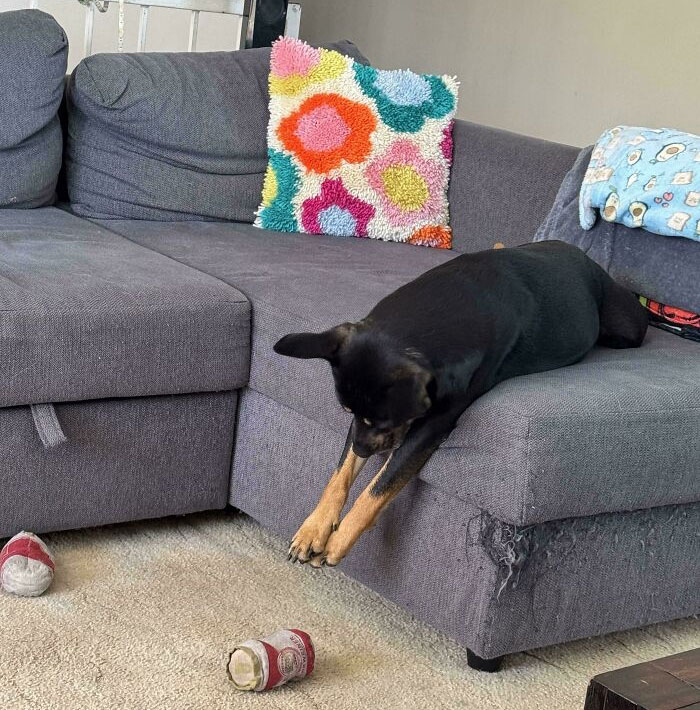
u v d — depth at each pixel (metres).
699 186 2.47
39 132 2.80
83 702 1.65
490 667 1.90
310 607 2.05
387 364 1.69
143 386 2.14
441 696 1.81
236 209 3.07
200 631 1.90
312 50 3.10
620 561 1.96
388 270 2.68
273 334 2.20
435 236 3.17
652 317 2.56
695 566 2.07
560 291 2.09
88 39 3.56
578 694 1.87
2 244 2.37
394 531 1.98
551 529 1.85
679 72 4.50
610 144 2.73
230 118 3.02
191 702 1.69
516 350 1.94
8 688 1.65
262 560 2.22
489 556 1.82
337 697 1.76
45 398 2.03
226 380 2.24
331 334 1.75
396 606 2.10
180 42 4.27
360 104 3.09
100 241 2.58
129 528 2.29
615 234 2.65
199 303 2.18
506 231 3.06
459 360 1.76
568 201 2.81
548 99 5.13
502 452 1.75
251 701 1.71
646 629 2.15
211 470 2.31
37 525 2.12
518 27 5.25
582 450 1.78
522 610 1.85
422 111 3.16
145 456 2.21
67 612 1.90
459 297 1.87
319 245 2.91
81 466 2.13
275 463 2.23
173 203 2.99
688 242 2.51
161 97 2.92
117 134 2.91
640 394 1.90
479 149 3.16
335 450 2.08
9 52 2.71
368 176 3.09
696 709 1.11
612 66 4.80
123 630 1.87
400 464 1.82
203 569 2.14
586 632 1.96
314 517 1.90
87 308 2.04
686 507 2.03
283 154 3.04
